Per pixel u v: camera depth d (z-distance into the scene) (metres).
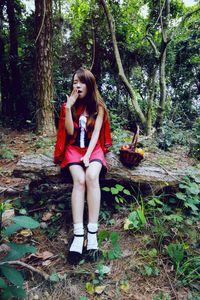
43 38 5.99
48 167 2.67
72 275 2.04
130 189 2.83
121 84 8.63
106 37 8.18
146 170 2.80
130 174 2.71
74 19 8.36
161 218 2.58
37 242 2.36
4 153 4.46
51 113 6.24
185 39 8.37
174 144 5.48
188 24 8.28
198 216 2.68
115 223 2.59
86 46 8.29
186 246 2.27
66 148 2.62
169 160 4.03
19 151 4.83
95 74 8.56
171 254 2.15
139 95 8.98
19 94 8.23
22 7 8.58
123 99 8.68
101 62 8.53
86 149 2.55
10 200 2.81
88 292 1.92
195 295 1.89
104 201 2.80
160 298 1.86
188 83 9.12
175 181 2.76
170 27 8.17
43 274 1.99
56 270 2.08
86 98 2.64
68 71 8.41
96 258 2.19
